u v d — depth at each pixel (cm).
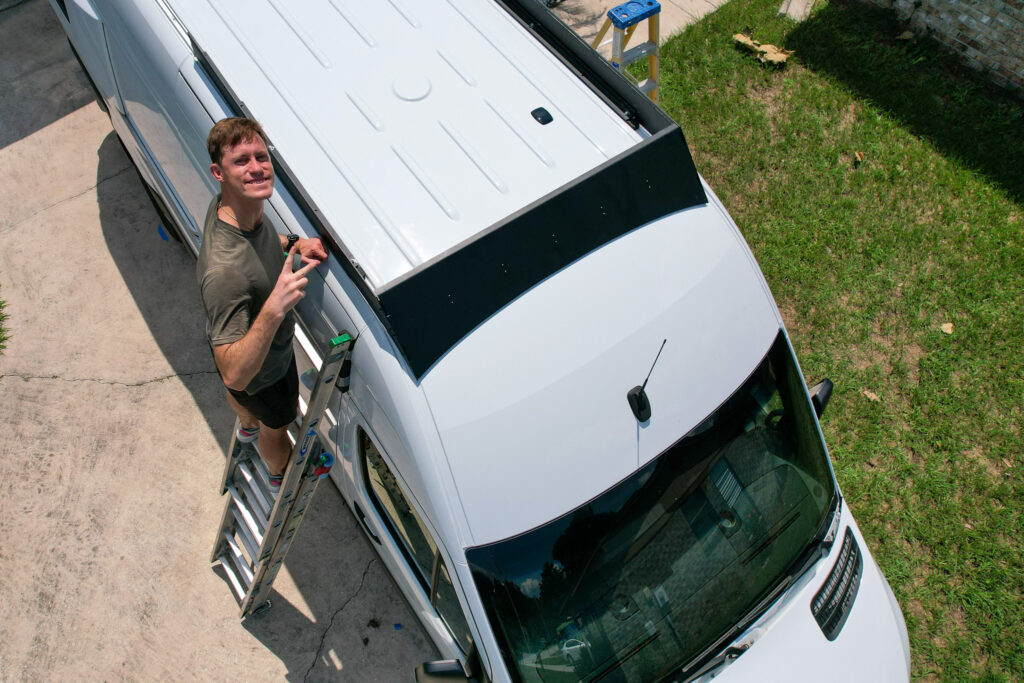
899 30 810
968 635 517
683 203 389
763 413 394
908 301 646
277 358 376
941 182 705
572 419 346
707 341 376
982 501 564
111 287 654
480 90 413
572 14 825
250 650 513
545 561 353
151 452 583
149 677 501
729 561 384
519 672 355
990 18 746
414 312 330
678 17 827
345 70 418
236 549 512
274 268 363
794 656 381
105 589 530
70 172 716
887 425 596
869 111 748
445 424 335
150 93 480
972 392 605
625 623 369
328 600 533
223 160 327
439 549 353
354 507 486
